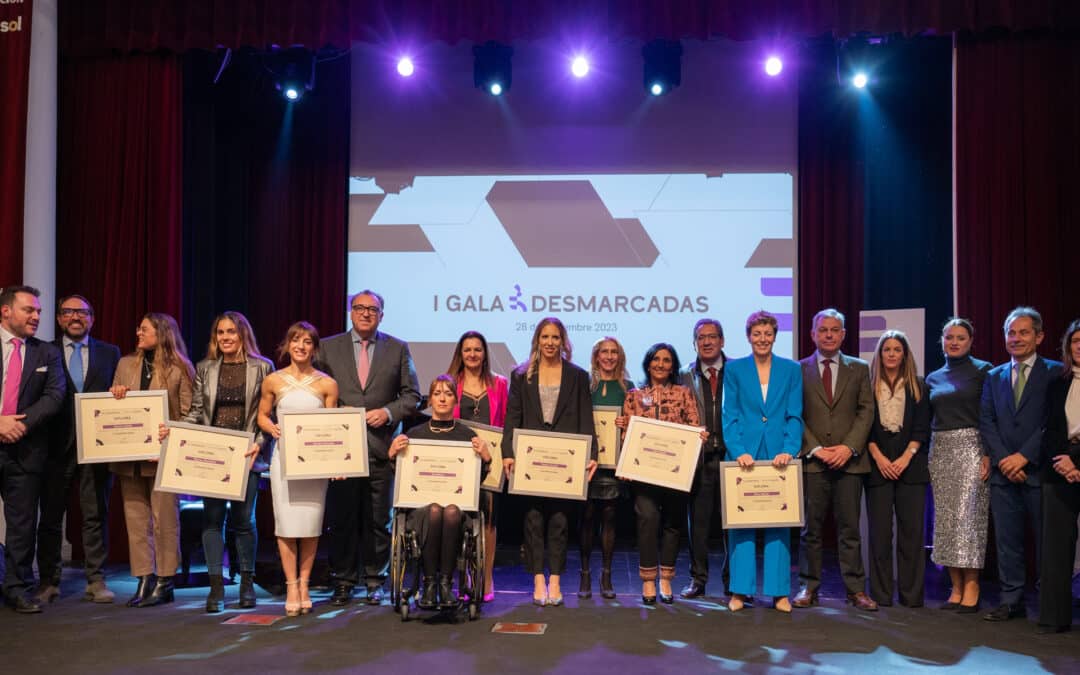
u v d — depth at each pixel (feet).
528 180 21.86
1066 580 12.90
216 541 14.07
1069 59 18.61
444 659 11.24
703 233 21.48
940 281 21.40
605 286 21.58
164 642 12.02
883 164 21.59
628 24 19.01
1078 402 12.92
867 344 17.39
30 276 18.61
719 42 21.63
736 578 14.19
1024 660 11.46
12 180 18.12
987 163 18.74
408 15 19.38
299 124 22.74
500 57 21.03
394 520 13.62
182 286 21.81
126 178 20.38
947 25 18.30
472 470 13.50
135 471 14.44
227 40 19.57
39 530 14.88
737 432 14.38
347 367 14.99
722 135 21.56
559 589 15.10
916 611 14.25
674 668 10.94
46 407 14.12
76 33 20.21
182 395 14.65
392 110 22.30
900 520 14.74
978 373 14.52
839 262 21.47
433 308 21.95
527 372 14.55
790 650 11.78
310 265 22.57
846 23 18.49
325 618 13.43
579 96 21.84
